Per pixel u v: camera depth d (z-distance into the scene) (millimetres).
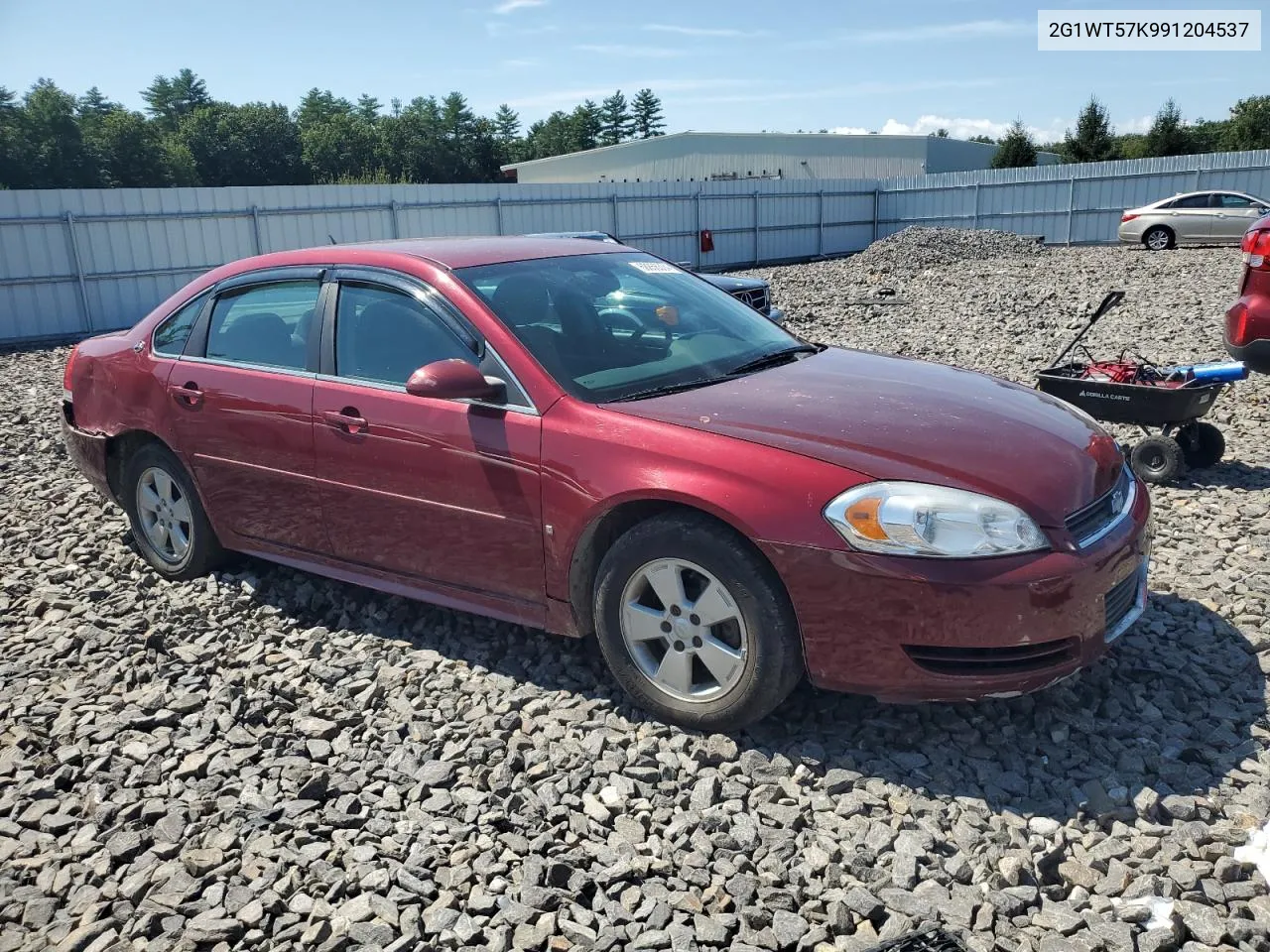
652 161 59312
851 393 3648
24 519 6105
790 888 2650
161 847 2918
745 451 3201
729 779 3135
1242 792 2949
